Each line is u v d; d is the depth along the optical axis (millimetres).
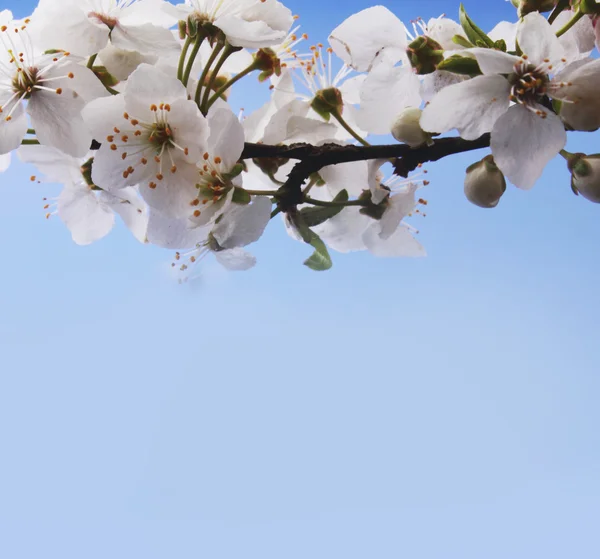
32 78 292
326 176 311
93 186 310
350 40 305
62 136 293
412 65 300
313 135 304
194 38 293
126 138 292
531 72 286
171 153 293
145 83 288
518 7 297
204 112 295
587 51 299
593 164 296
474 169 303
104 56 295
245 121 303
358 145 302
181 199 294
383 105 305
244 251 309
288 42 309
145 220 312
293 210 305
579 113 286
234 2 295
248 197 296
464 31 294
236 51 297
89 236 320
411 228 327
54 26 292
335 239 320
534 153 287
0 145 292
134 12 296
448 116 289
